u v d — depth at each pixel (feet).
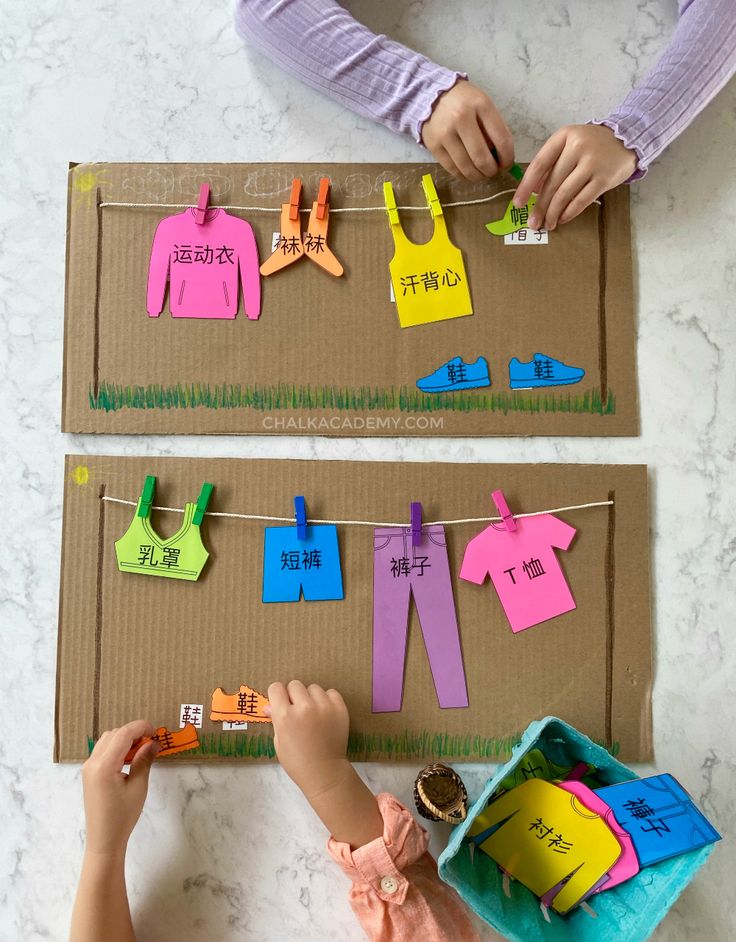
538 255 2.74
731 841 2.66
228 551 2.68
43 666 2.71
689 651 2.71
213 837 2.66
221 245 2.73
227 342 2.72
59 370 2.77
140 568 2.66
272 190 2.75
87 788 2.49
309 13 2.60
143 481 2.69
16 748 2.68
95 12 2.84
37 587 2.73
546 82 2.81
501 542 2.68
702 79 2.56
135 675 2.66
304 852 2.66
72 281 2.73
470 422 2.71
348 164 2.76
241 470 2.70
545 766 2.61
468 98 2.51
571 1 2.84
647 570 2.70
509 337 2.73
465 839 2.46
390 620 2.67
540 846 2.41
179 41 2.82
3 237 2.78
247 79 2.81
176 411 2.71
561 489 2.71
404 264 2.72
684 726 2.69
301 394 2.71
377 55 2.60
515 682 2.67
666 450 2.75
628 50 2.82
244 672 2.66
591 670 2.67
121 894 2.49
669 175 2.80
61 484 2.75
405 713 2.66
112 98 2.81
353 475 2.70
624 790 2.43
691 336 2.77
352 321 2.72
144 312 2.72
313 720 2.48
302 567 2.67
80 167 2.76
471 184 2.74
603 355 2.73
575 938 2.41
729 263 2.78
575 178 2.51
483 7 2.83
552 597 2.68
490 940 2.63
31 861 2.66
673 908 2.63
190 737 2.65
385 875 2.38
